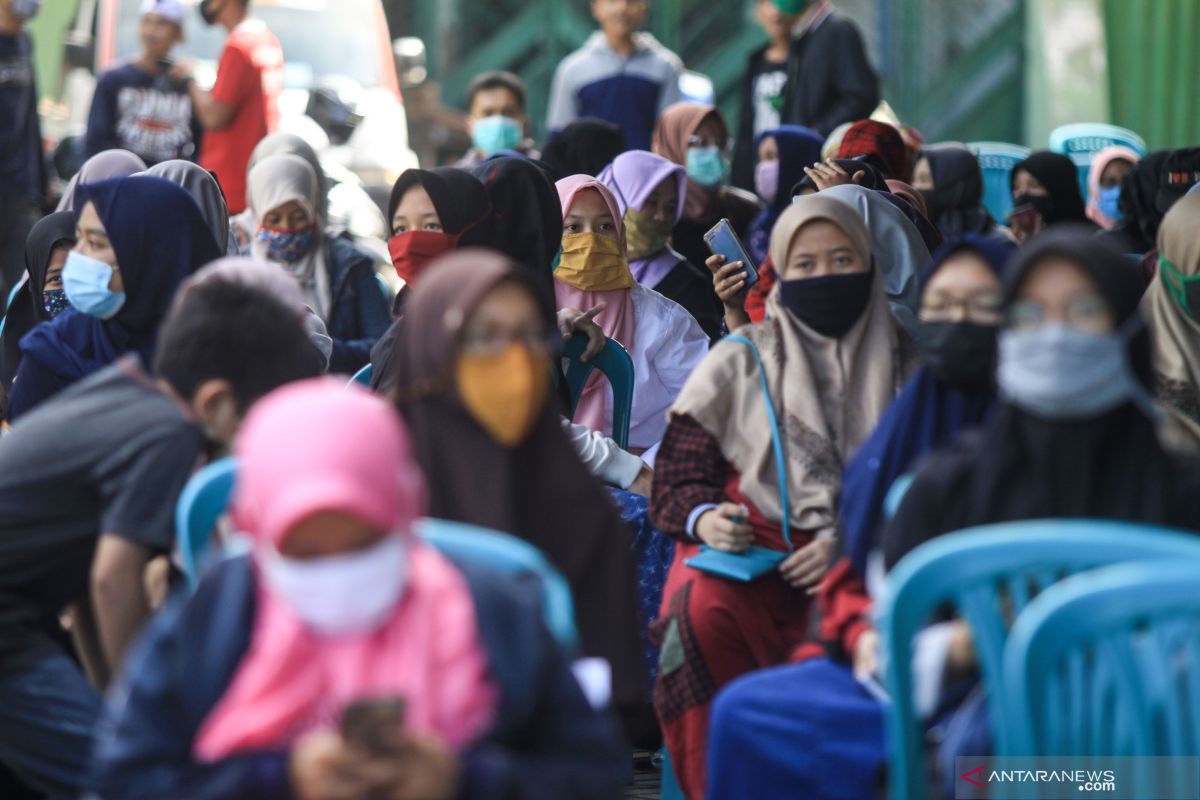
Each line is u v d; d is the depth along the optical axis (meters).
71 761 12.10
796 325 15.87
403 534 8.34
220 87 33.25
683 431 15.93
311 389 8.49
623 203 23.77
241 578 8.72
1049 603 9.63
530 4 60.06
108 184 15.23
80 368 15.66
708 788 12.41
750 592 15.34
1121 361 10.81
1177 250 16.56
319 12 42.03
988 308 13.13
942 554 10.17
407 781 8.16
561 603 9.50
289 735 8.52
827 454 15.43
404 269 19.53
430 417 11.55
